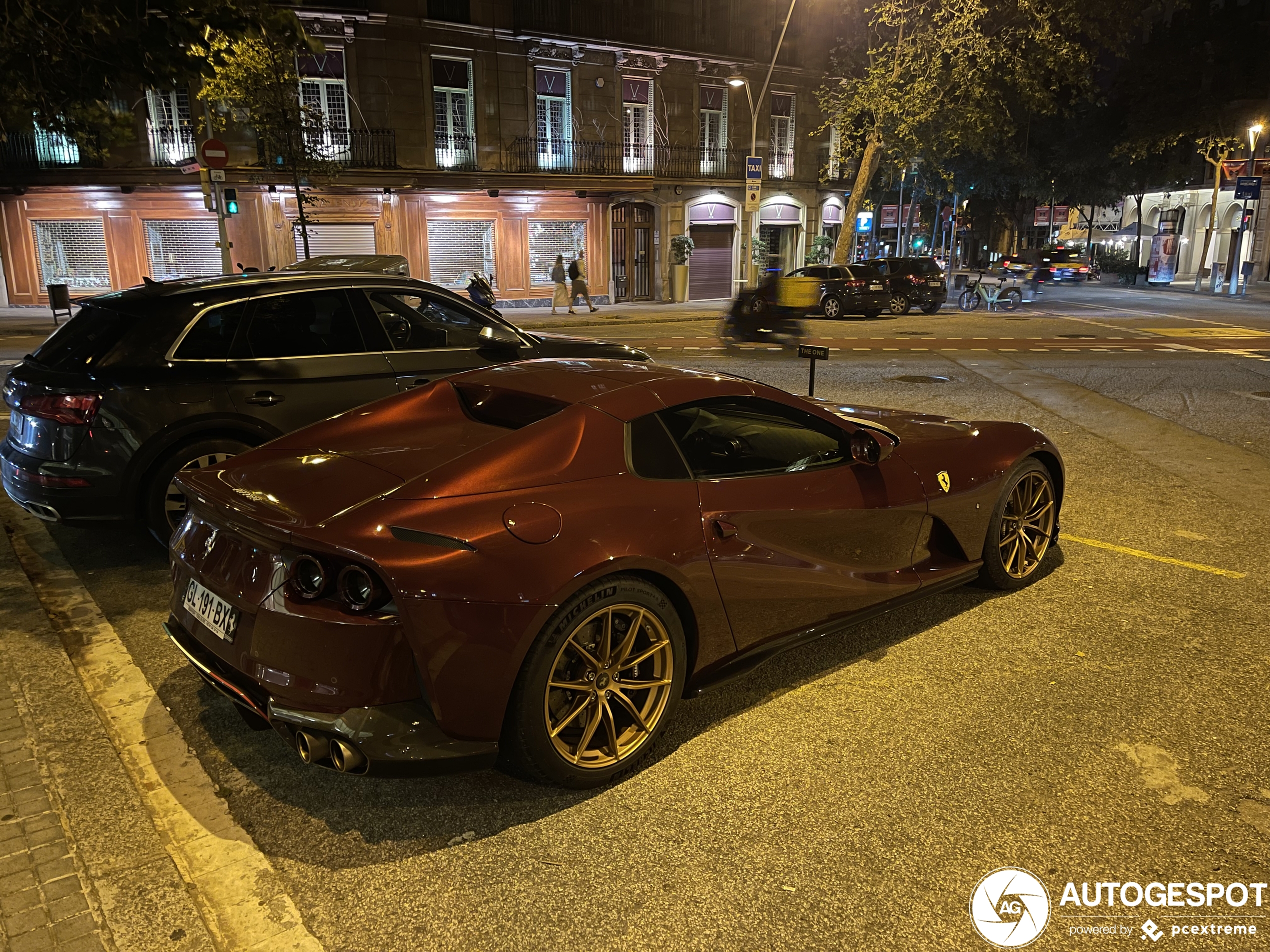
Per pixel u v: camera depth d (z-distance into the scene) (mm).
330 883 2490
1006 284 27734
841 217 36719
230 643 2816
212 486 3039
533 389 3430
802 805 2836
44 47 4980
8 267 24719
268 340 5168
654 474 3133
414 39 24609
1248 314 25016
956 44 24625
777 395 3650
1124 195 49188
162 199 24250
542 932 2297
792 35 33125
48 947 2143
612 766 2928
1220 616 4305
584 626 2811
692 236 32156
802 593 3457
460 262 26922
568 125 27984
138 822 2670
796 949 2232
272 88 18844
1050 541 4805
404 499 2732
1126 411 9930
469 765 2625
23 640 3848
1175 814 2768
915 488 3939
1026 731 3260
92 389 4652
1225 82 37750
